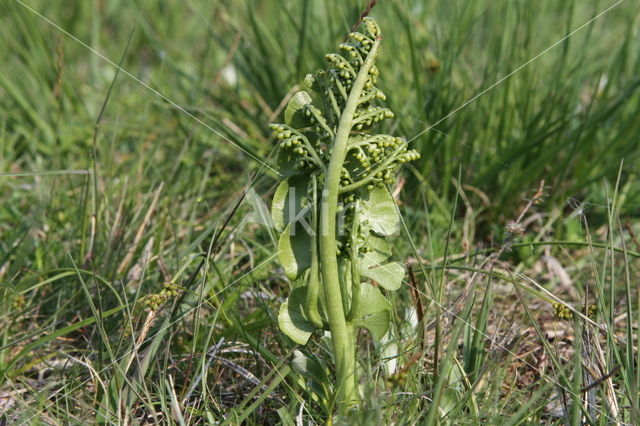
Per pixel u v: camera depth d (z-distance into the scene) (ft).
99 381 1.54
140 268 1.85
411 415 1.48
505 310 1.83
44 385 1.68
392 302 1.68
